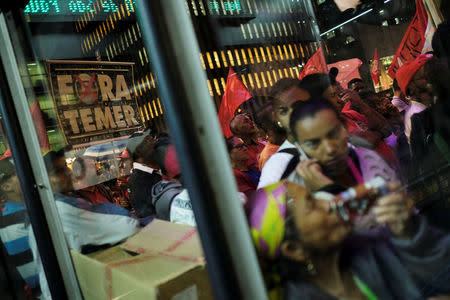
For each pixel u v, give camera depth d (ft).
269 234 2.46
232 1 3.70
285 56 3.71
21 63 4.80
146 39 1.86
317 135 2.56
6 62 4.76
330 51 5.85
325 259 2.45
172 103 1.80
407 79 4.04
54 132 5.24
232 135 4.41
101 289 3.76
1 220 5.79
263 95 3.02
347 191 2.53
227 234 1.83
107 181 6.15
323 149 2.56
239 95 3.99
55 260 4.73
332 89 2.65
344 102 4.47
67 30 5.41
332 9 5.78
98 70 5.91
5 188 5.83
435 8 4.26
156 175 5.40
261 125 3.17
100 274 3.70
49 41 5.22
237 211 1.90
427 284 2.53
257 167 4.50
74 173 5.45
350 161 2.59
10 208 5.78
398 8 5.19
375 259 2.49
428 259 2.58
